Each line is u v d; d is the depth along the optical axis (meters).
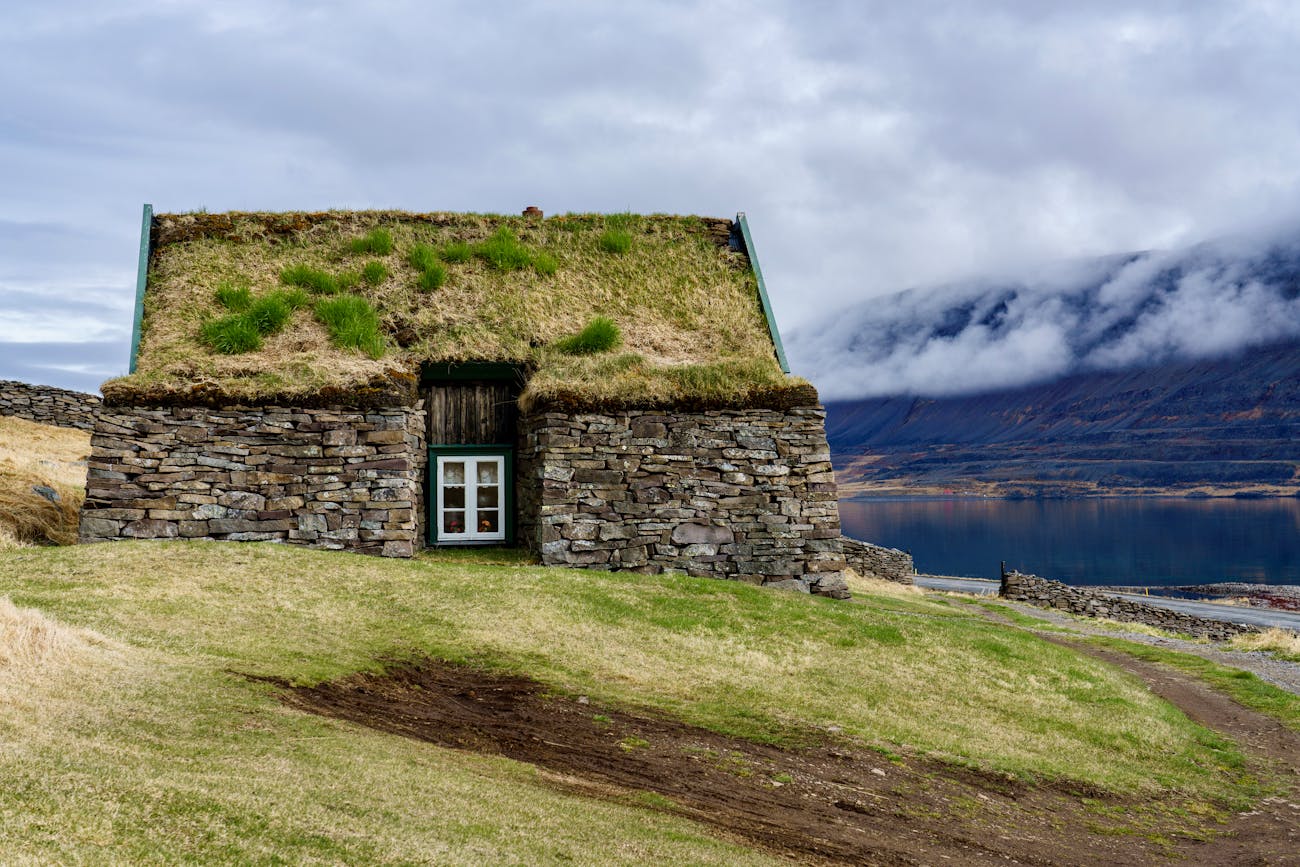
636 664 17.23
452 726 12.68
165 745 9.09
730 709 15.44
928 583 75.69
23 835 6.34
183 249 29.66
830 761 13.73
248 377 24.33
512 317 28.39
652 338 28.55
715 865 8.61
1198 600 97.38
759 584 25.30
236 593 18.19
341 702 12.62
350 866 7.01
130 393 23.27
